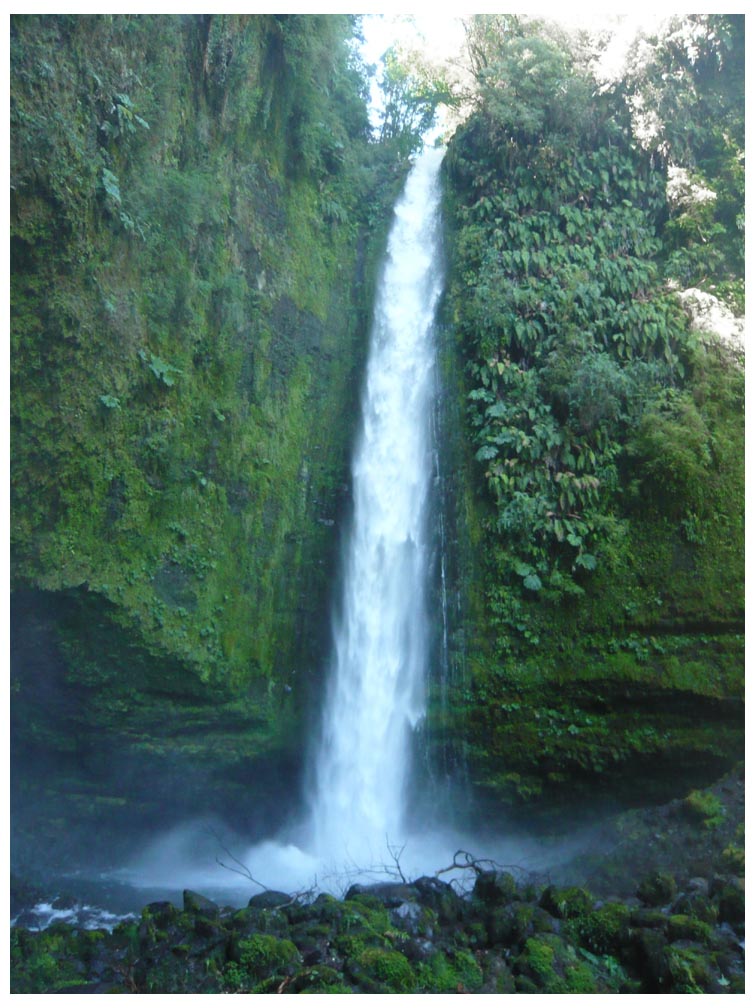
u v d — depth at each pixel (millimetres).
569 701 10359
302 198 13586
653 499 10656
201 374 11023
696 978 6586
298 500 12289
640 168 12805
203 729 10734
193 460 10711
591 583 10578
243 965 6859
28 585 8906
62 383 8945
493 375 11773
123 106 9484
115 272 9508
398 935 7316
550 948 7043
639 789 10141
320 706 11562
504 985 6715
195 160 11125
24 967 7301
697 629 10117
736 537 10219
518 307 12039
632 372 11258
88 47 8992
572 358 11383
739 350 11242
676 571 10297
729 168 12289
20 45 8102
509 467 11211
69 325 8812
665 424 10680
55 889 9867
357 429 13133
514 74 13102
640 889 8211
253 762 10961
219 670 10461
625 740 10039
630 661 10117
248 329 11789
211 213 11008
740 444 10695
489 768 10562
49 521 9070
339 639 11977
